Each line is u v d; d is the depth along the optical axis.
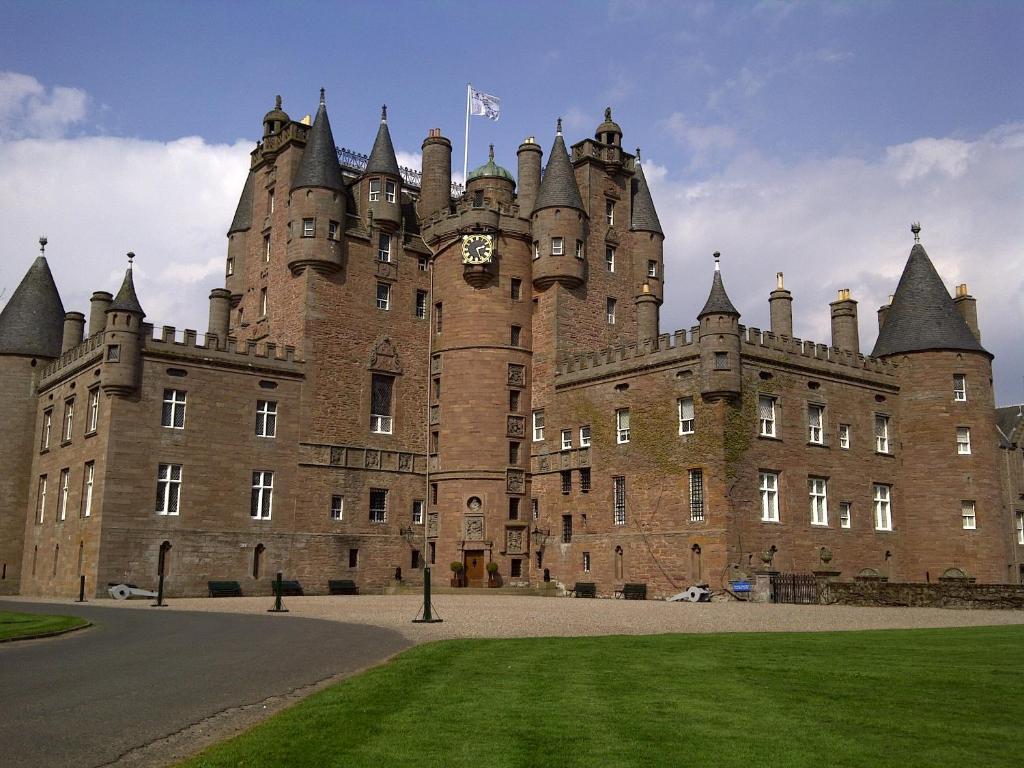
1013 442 65.94
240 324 62.47
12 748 11.15
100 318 56.38
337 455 54.91
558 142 60.47
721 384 47.09
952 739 11.70
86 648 21.61
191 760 10.23
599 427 53.84
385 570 55.81
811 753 10.93
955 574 53.56
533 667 17.70
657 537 49.41
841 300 57.19
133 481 47.69
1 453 58.53
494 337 57.97
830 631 27.23
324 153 57.03
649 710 13.29
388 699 13.80
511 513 57.00
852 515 52.47
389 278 59.06
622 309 61.62
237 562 50.41
